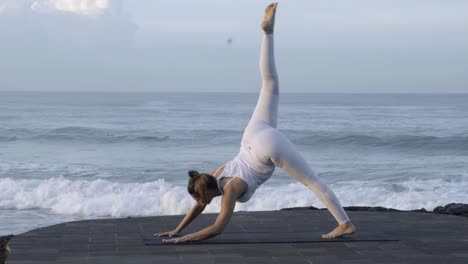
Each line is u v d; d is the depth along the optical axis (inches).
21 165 992.9
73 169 960.9
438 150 1278.3
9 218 585.0
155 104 4215.1
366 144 1365.7
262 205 641.0
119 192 701.9
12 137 1457.9
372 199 687.7
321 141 1400.1
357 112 2918.3
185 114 2647.6
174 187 712.4
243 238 260.4
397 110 3221.0
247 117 2409.0
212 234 245.1
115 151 1242.6
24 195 668.7
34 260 220.7
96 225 295.7
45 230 281.0
